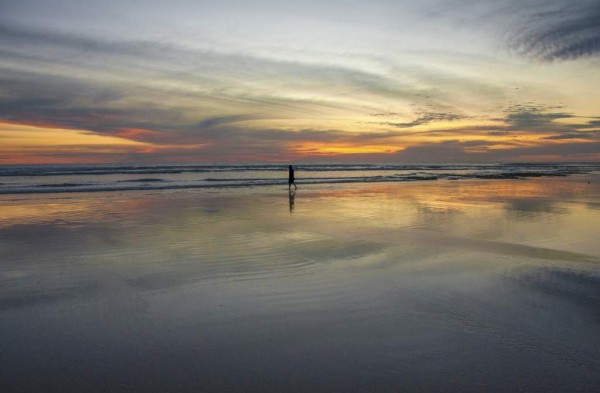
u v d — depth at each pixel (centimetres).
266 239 1059
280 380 407
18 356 448
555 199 2091
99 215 1463
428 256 888
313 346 479
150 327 526
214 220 1362
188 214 1498
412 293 655
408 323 543
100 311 577
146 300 621
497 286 688
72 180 3572
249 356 454
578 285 693
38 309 583
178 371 422
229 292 657
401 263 831
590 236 1111
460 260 855
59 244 993
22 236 1088
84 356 450
